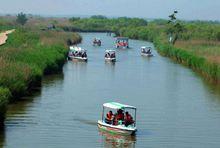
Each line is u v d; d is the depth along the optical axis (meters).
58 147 68.44
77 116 86.19
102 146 69.81
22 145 68.44
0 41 193.38
